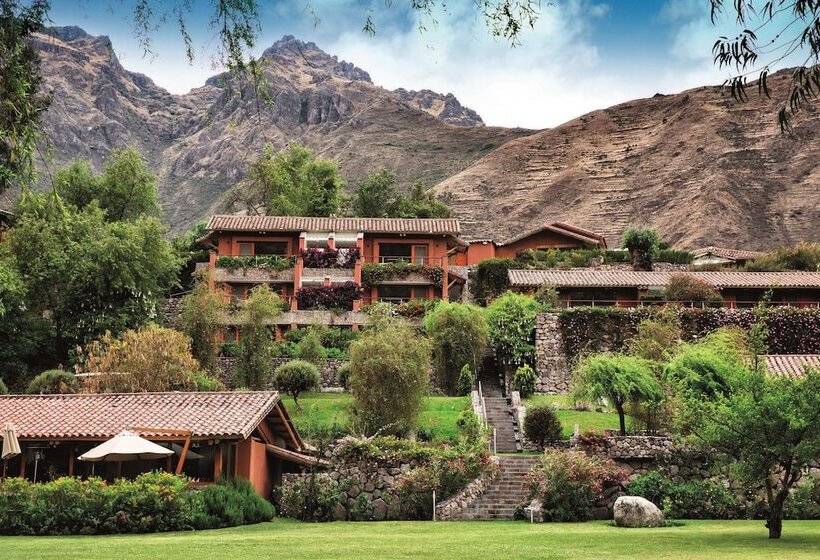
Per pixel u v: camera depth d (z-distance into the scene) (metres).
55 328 51.66
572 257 75.94
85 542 19.28
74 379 42.56
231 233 64.75
